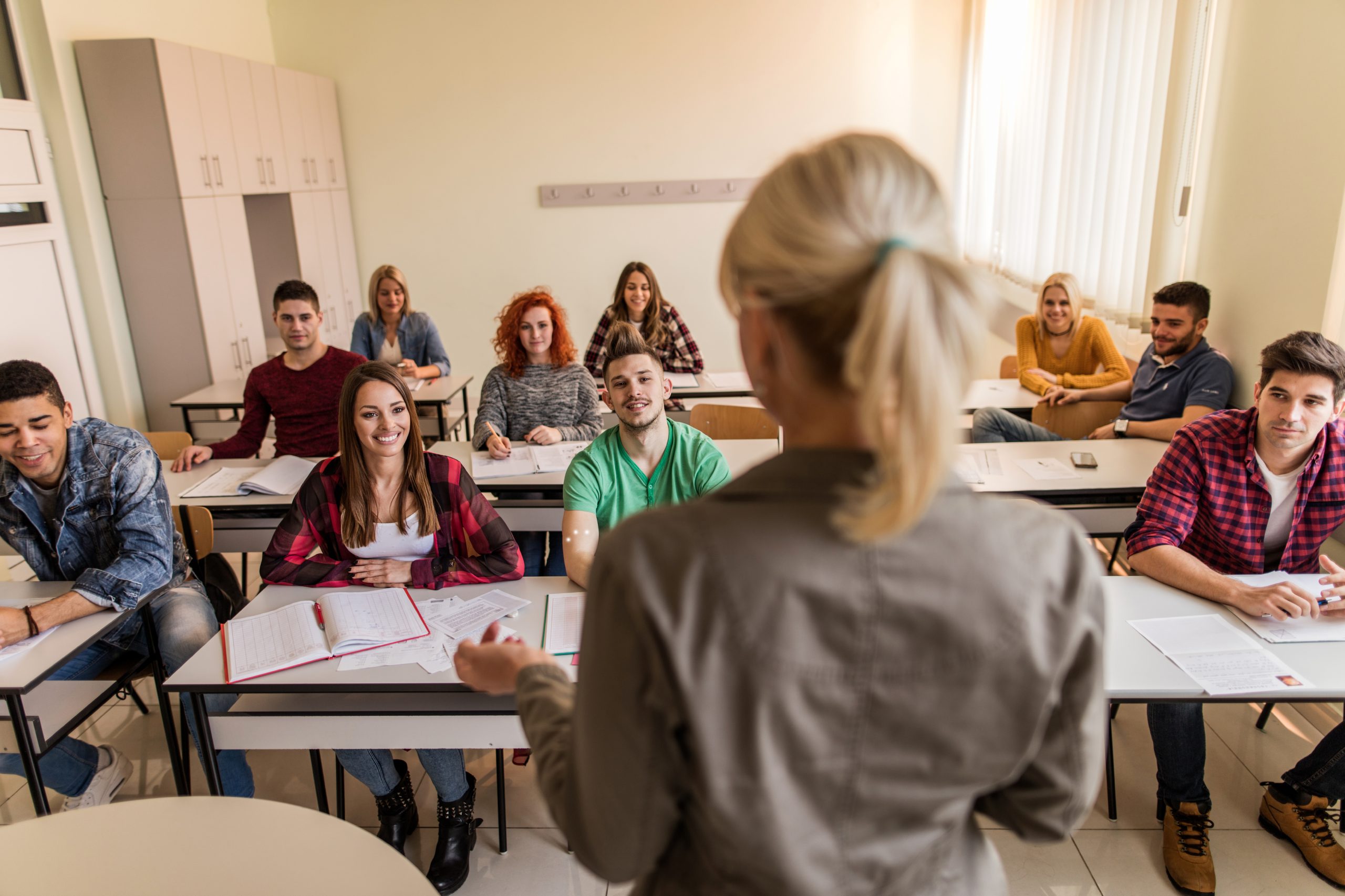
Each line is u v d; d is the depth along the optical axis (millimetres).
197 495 2873
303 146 5676
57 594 2145
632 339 2158
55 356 4219
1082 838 2137
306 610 1964
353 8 6055
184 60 4461
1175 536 2072
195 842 1201
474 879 2062
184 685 1715
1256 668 1647
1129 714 2635
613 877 609
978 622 535
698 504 563
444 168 6344
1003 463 2941
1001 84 5836
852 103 6254
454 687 1700
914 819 588
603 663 558
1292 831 2062
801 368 536
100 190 4402
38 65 4109
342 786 2148
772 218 516
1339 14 2691
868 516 490
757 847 552
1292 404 1909
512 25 6094
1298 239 2914
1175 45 3531
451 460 2227
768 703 526
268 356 5242
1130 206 4164
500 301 6574
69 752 2129
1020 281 5656
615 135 6281
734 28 6117
